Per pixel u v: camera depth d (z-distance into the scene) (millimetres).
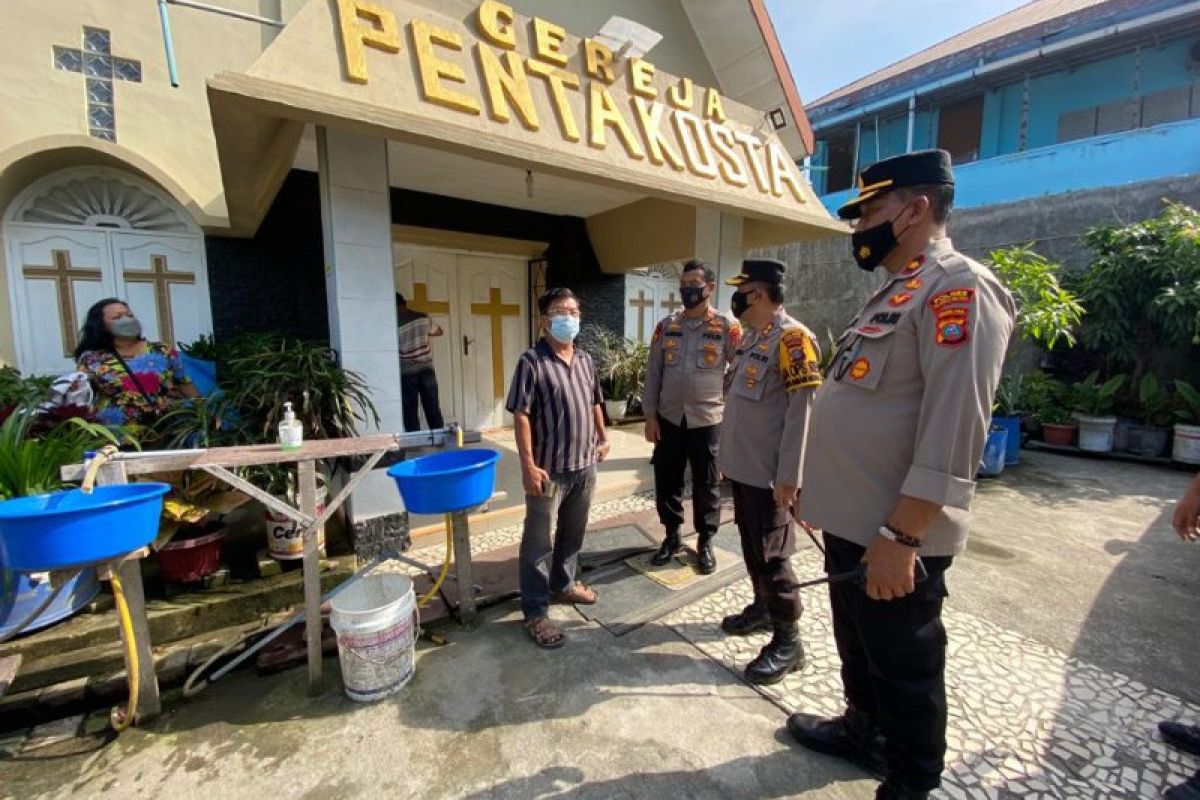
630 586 2729
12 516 1389
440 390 5348
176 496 2336
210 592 2328
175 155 3842
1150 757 1653
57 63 3506
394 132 2361
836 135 10914
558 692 1969
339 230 2641
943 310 1205
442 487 2023
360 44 2355
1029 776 1586
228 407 2514
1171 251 4863
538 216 5402
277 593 2377
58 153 3447
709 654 2197
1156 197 5449
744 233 5047
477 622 2430
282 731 1785
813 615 2504
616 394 6270
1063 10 9547
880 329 1348
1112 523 3613
